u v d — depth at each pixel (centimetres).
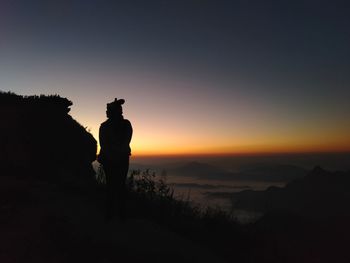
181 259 689
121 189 777
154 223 844
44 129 1302
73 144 1386
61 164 1262
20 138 1207
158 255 672
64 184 1031
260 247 1008
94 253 624
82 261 598
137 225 775
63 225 699
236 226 1124
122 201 780
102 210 855
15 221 712
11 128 1226
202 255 741
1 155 1125
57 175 1138
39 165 1165
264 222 1234
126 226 758
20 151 1166
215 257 773
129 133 772
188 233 932
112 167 755
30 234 656
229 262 808
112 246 664
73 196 930
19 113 1304
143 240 706
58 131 1350
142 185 1080
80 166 1358
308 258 990
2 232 661
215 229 1023
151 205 1022
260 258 935
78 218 763
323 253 1040
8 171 1065
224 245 945
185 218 1046
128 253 655
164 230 805
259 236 1088
